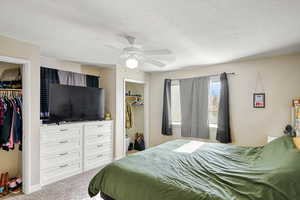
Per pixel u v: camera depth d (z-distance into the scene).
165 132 4.51
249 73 3.44
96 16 1.74
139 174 1.73
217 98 3.94
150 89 4.95
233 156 2.26
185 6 1.56
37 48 2.63
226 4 1.52
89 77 4.00
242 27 1.98
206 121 3.93
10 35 2.25
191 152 2.43
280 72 3.13
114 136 4.00
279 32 2.11
